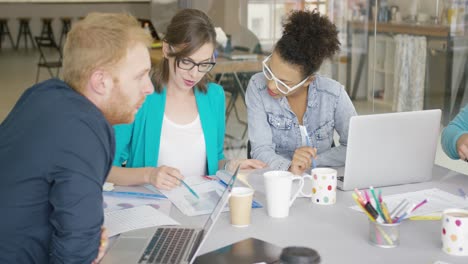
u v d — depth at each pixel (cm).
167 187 200
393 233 154
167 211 184
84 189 133
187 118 234
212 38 216
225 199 154
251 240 156
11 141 137
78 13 1334
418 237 161
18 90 819
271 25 508
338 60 519
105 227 155
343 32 516
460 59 461
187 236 162
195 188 205
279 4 507
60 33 1341
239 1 504
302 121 244
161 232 165
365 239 160
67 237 133
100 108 144
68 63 141
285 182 175
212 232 166
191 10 219
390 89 509
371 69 516
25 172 133
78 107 137
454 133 224
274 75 222
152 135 228
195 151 234
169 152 231
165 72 229
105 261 146
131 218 176
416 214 176
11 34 1335
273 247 151
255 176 215
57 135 133
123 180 206
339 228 168
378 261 146
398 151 202
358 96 528
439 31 472
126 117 147
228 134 495
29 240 137
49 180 133
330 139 248
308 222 173
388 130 198
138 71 142
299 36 213
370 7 511
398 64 502
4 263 136
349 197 195
